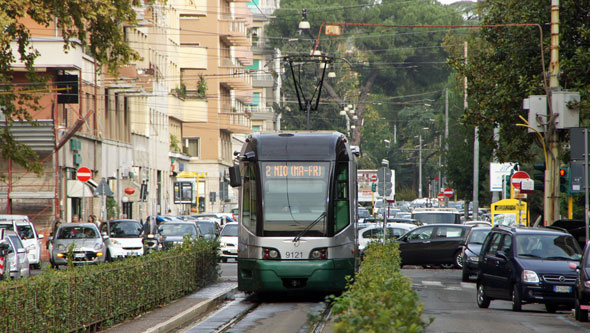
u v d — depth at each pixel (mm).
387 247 68125
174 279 63188
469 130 181000
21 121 96562
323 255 65188
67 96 129625
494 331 48719
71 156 146125
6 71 92812
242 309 62031
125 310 51156
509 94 101125
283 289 65062
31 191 133750
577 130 69250
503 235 65375
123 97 184625
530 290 60688
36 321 38688
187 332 49281
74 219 129000
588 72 95250
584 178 69375
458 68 107562
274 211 65812
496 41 104062
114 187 174500
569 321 56438
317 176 66562
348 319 23016
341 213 66562
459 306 66188
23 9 80812
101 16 86688
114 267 50250
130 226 116062
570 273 60625
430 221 146500
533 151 146500
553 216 85812
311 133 69000
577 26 98812
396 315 23312
